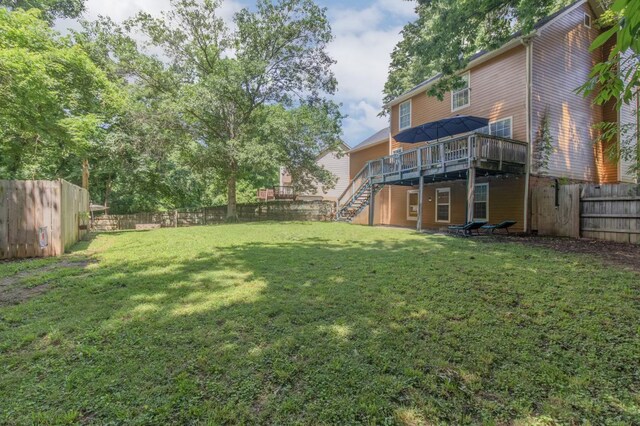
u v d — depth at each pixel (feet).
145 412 5.99
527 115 35.04
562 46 37.60
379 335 9.06
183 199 86.74
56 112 31.48
